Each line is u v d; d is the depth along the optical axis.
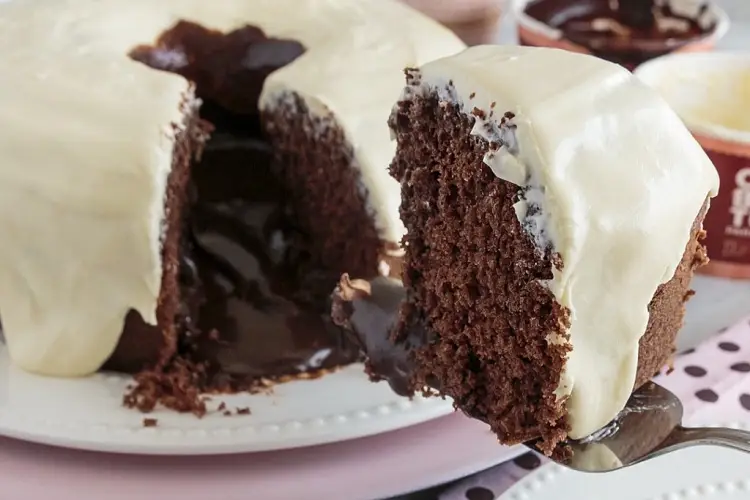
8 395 0.35
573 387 0.29
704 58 0.44
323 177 0.41
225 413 0.35
